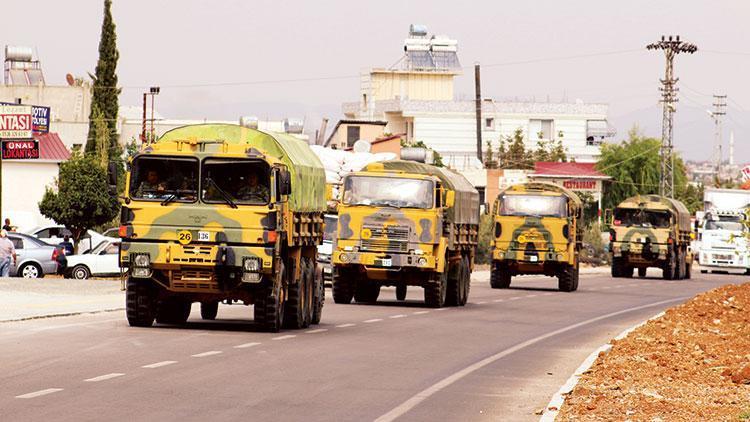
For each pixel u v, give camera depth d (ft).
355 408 101.45
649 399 110.01
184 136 181.88
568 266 354.33
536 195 354.95
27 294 239.50
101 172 433.07
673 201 498.28
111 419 90.43
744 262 569.64
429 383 120.88
